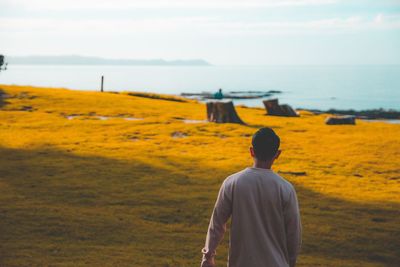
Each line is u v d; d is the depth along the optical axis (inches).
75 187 604.7
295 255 174.4
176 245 400.8
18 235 406.0
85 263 340.2
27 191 576.1
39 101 1505.9
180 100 2038.6
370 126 1272.1
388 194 617.6
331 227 474.6
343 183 673.6
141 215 494.3
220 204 177.3
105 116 1318.9
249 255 171.2
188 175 692.1
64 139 971.3
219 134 1058.1
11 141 933.8
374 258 400.8
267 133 175.5
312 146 947.3
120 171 706.2
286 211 172.2
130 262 348.2
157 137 1018.1
